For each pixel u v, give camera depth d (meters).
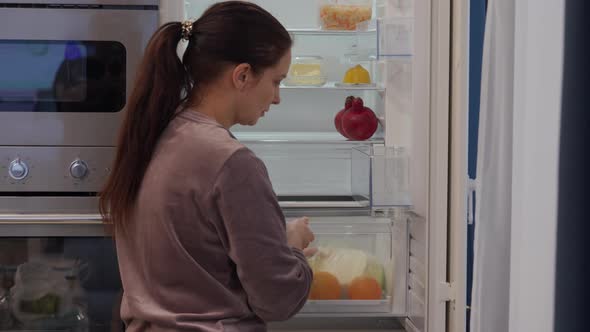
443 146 2.14
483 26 2.71
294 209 2.39
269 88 1.47
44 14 2.04
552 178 1.49
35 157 2.06
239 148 1.37
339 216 2.43
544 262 1.52
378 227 2.45
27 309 2.11
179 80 1.45
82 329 2.12
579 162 1.41
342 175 2.71
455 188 2.12
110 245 2.10
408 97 2.37
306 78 2.49
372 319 2.54
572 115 1.41
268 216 1.38
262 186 1.38
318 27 2.54
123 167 1.44
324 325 2.52
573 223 1.42
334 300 2.42
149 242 1.39
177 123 1.43
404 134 2.41
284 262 1.39
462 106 2.09
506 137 1.77
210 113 1.45
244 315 1.42
